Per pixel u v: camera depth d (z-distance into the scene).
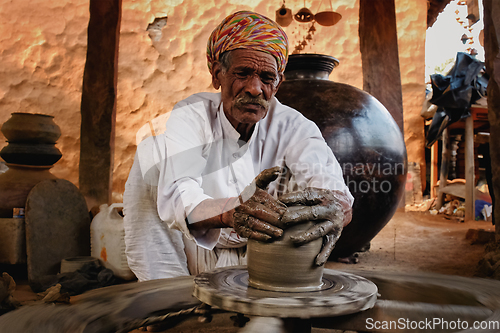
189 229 1.55
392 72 4.52
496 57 3.18
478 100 5.85
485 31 3.28
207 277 1.24
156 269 1.90
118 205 3.46
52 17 6.31
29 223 3.14
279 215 1.16
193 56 7.46
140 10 7.34
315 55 3.44
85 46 6.43
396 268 3.39
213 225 1.46
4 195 3.46
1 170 4.77
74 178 6.23
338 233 1.23
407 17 7.94
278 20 5.25
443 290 1.30
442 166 6.95
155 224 1.90
